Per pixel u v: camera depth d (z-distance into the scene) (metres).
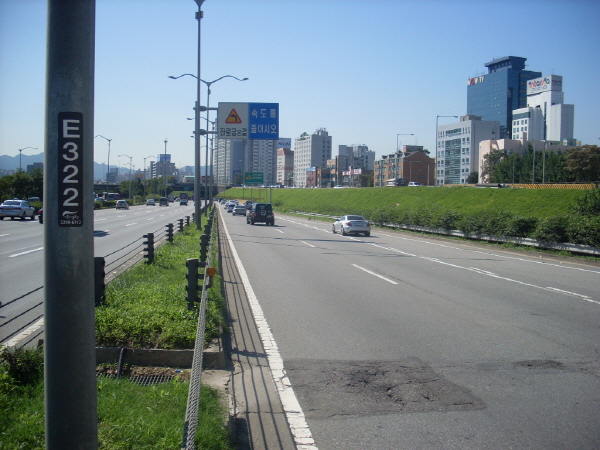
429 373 6.69
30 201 62.19
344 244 27.25
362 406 5.58
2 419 4.34
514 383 6.33
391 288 13.31
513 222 25.56
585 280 15.10
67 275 2.83
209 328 7.68
